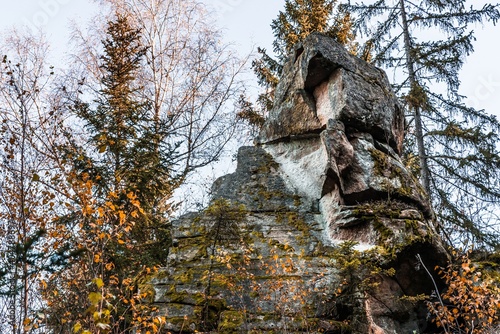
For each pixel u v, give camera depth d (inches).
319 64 421.7
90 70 641.6
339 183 374.9
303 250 347.9
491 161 529.0
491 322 301.3
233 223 353.1
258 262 341.4
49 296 260.1
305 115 428.5
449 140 552.1
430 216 385.1
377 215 357.7
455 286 304.3
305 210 386.6
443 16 594.2
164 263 407.8
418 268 332.8
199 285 328.2
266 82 637.9
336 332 299.0
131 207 381.4
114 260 356.8
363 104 409.1
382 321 319.9
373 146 398.9
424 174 537.6
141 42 685.3
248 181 415.2
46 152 410.3
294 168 419.2
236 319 303.9
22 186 263.4
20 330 231.1
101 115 433.7
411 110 548.4
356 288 309.0
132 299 277.4
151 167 424.2
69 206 270.2
